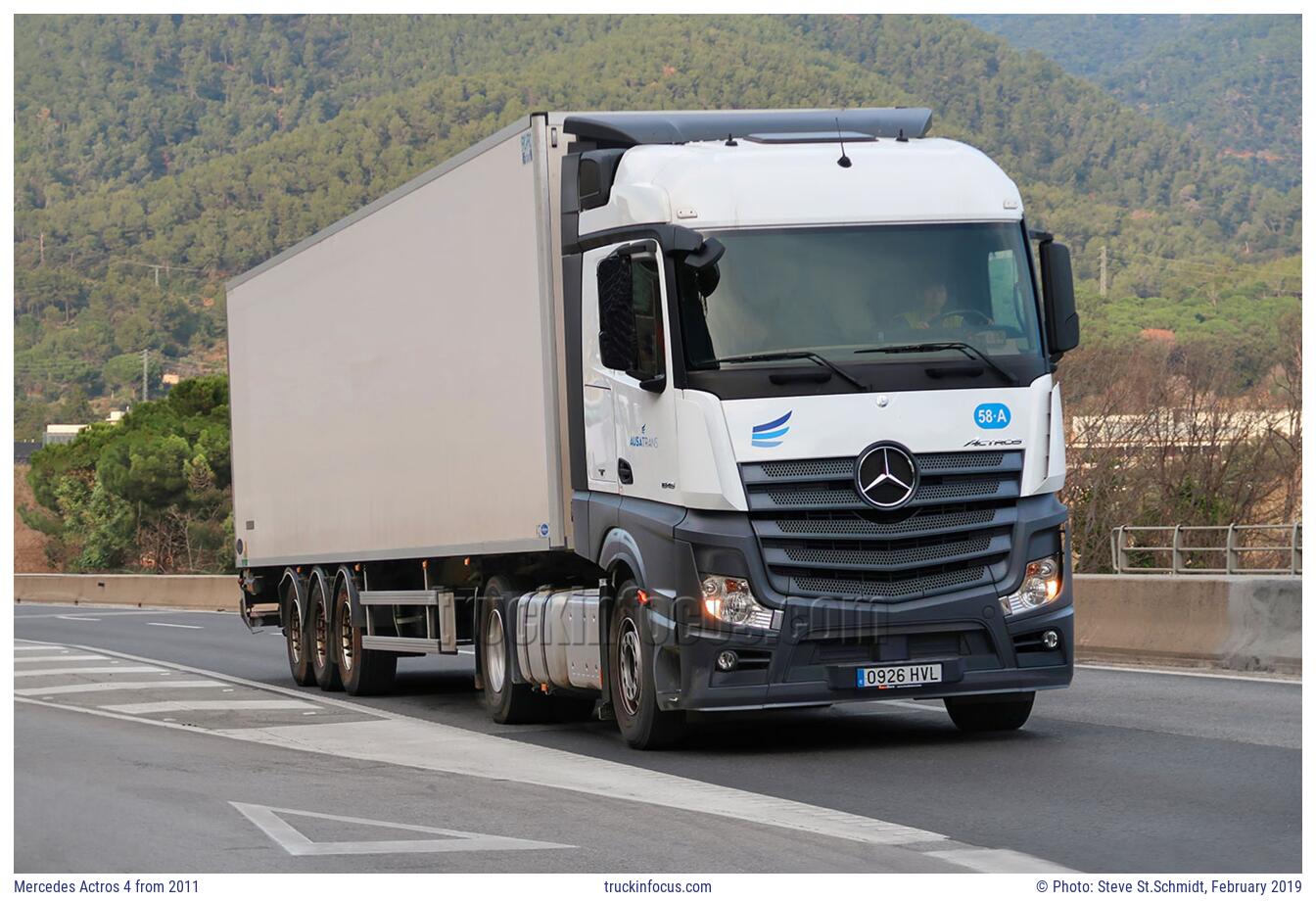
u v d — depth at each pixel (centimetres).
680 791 2238
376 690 3953
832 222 2559
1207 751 2428
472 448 3200
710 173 2566
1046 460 2573
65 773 2506
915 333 2534
